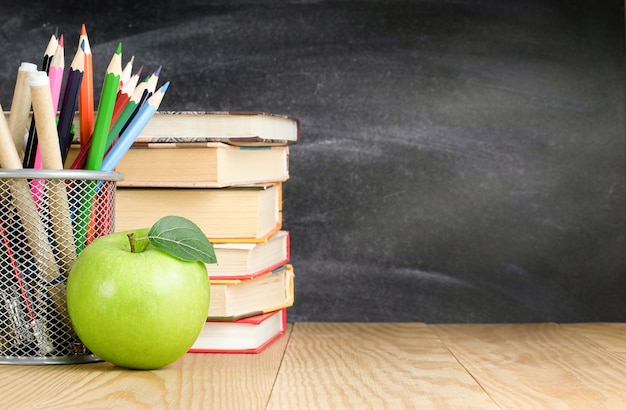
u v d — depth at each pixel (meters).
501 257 1.48
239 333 1.13
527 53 1.48
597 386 0.91
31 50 1.49
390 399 0.85
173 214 1.14
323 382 0.93
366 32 1.49
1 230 1.03
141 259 0.95
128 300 0.93
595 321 1.47
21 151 1.07
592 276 1.47
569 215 1.47
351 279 1.48
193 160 1.11
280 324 1.30
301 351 1.16
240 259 1.12
